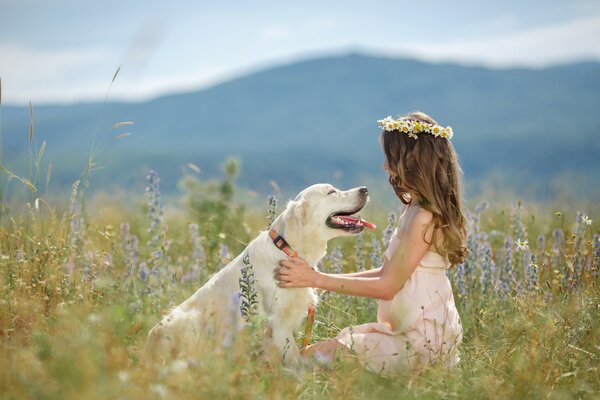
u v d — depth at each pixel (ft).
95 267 18.17
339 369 15.12
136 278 19.16
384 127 16.75
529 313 16.43
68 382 11.20
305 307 17.08
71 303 15.23
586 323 16.21
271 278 16.81
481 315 18.34
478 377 14.44
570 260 18.24
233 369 12.93
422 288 15.94
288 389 13.37
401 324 16.06
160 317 17.31
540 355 14.39
